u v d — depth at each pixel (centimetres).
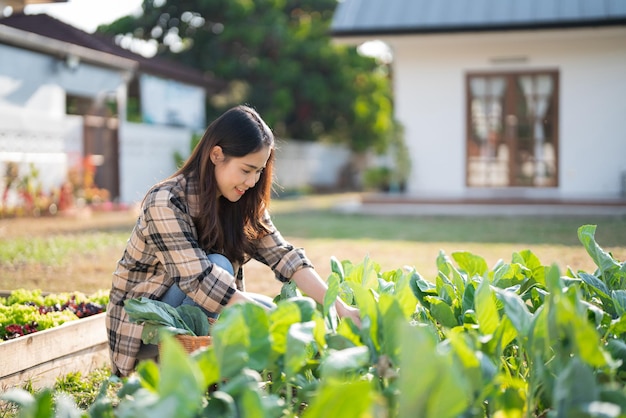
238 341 154
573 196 1252
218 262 263
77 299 389
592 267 606
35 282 563
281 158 2114
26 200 1138
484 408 186
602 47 1235
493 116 1288
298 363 158
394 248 768
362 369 172
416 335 120
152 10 2275
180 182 264
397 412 155
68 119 1269
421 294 239
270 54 2309
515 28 1178
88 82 1395
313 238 870
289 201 1670
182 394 123
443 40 1259
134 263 269
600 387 146
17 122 1152
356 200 1717
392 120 1325
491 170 1295
